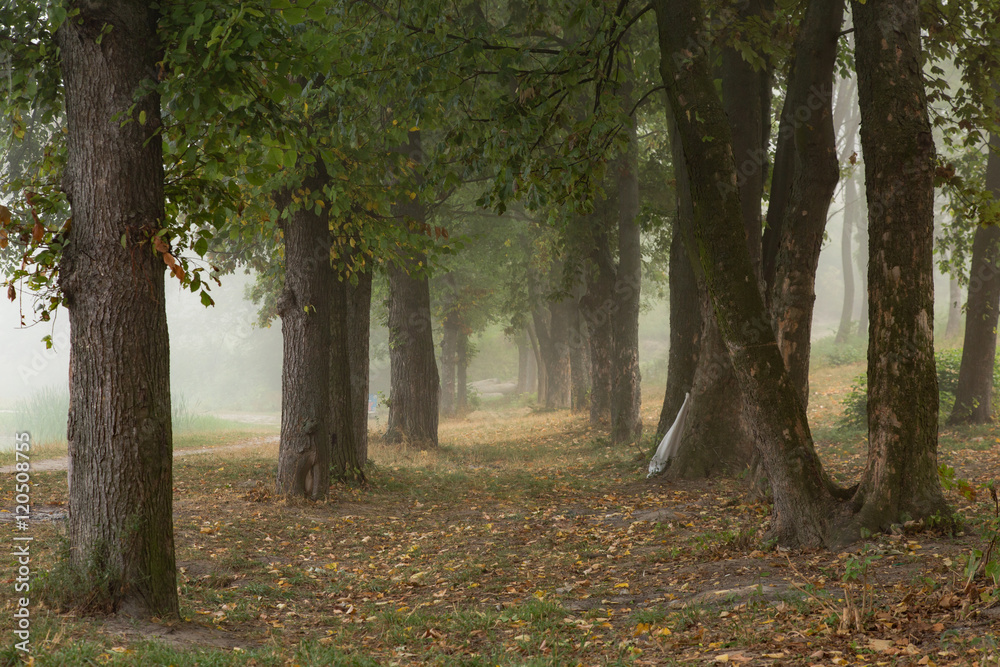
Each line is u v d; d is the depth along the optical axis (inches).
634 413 774.5
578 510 439.5
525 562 315.0
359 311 610.9
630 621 213.6
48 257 218.5
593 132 350.0
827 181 380.5
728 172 289.4
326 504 458.3
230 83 209.0
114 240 210.8
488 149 373.4
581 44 378.9
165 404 219.6
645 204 597.0
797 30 431.5
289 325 481.7
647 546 326.0
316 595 277.1
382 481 560.1
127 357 211.3
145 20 220.8
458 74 408.8
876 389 266.5
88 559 208.5
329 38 234.8
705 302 511.5
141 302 213.8
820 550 265.3
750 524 338.0
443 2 414.6
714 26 441.4
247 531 370.6
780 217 455.5
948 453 499.5
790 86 439.5
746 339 287.6
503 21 756.0
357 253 509.4
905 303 261.0
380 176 460.1
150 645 182.4
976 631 160.4
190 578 280.8
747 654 168.1
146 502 212.5
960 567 204.8
